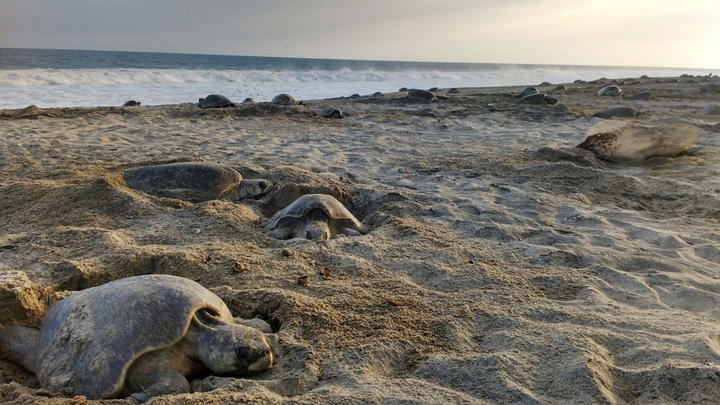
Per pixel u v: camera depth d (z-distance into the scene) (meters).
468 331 2.94
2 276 2.87
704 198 5.87
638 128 7.70
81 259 3.66
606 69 117.69
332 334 2.78
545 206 5.64
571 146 9.01
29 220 4.58
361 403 2.18
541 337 2.84
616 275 3.83
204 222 4.58
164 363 2.37
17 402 2.12
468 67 81.69
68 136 9.17
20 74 22.38
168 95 20.70
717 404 2.23
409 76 41.50
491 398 2.32
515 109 14.45
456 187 6.39
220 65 51.09
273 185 5.82
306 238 4.34
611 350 2.75
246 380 2.35
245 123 11.40
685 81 26.89
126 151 8.00
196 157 7.60
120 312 2.38
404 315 3.04
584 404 2.25
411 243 4.30
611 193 6.27
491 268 3.85
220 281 3.47
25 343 2.58
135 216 4.71
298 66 56.09
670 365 2.46
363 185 6.22
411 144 9.42
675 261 4.16
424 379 2.46
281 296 3.11
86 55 57.12
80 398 2.14
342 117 12.64
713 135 9.67
